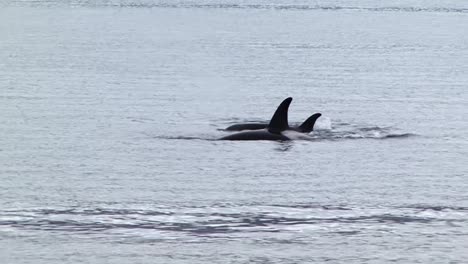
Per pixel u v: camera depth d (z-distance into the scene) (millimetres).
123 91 164875
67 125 131000
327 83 177625
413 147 118875
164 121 135000
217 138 122438
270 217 87875
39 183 99000
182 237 81812
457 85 175750
